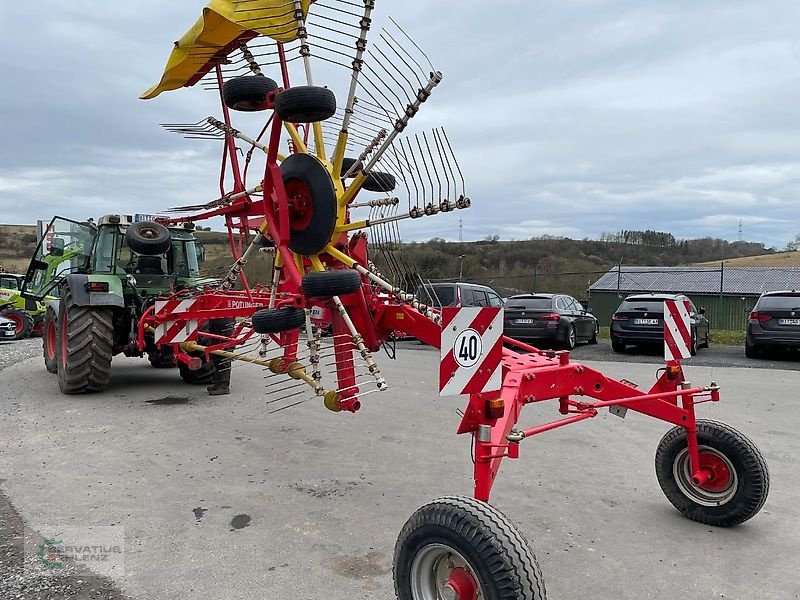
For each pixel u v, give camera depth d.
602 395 4.01
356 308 4.58
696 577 3.37
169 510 4.25
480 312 2.90
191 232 9.31
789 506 4.41
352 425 6.74
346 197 4.21
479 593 2.52
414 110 3.85
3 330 16.45
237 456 5.52
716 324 24.94
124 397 8.11
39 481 4.77
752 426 6.61
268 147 4.47
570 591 3.21
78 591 3.16
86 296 7.79
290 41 4.50
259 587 3.22
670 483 4.25
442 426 6.71
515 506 4.36
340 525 4.02
